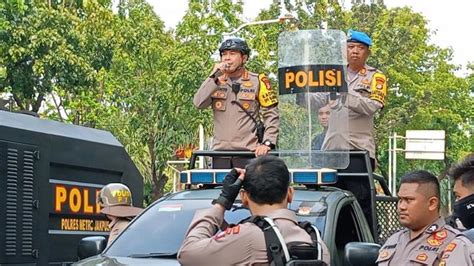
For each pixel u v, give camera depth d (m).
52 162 15.05
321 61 13.22
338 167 13.15
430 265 8.78
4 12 38.00
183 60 47.97
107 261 10.50
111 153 16.95
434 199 8.94
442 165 77.94
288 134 13.28
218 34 49.22
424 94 65.81
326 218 11.01
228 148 13.43
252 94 13.42
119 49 48.09
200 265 7.89
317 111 13.21
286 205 8.13
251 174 8.05
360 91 14.48
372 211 13.34
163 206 11.80
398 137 61.97
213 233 8.14
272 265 7.70
